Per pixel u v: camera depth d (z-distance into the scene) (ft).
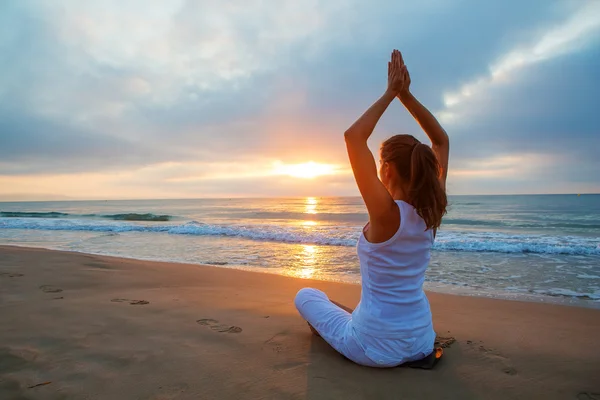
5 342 7.84
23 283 14.30
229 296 13.33
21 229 50.72
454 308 12.87
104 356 7.14
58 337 8.18
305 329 8.88
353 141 5.08
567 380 6.50
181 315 10.14
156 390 5.83
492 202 172.45
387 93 5.48
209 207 173.37
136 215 100.83
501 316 11.55
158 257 27.40
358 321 6.27
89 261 20.45
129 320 9.55
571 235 46.70
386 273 5.76
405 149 5.45
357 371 6.51
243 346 7.72
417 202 5.32
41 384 5.98
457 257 27.43
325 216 103.04
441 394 5.87
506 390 6.09
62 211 139.33
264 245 34.27
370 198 5.15
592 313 12.09
